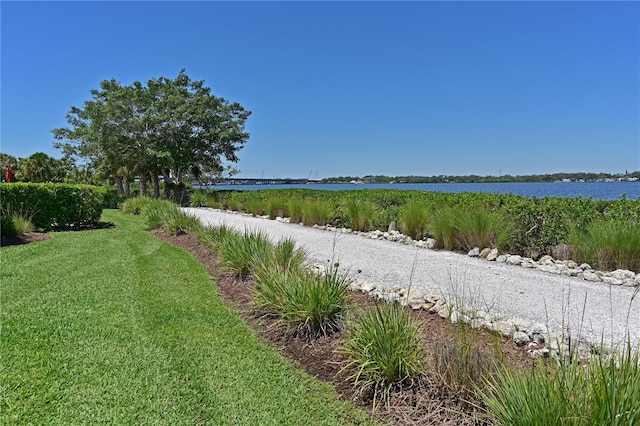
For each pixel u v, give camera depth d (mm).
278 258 5008
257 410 2555
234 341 3553
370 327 2873
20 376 2885
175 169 24531
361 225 9727
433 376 2564
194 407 2580
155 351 3322
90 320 3963
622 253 5375
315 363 3143
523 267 5906
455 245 7285
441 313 3797
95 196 12180
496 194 8594
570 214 6176
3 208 10172
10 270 5938
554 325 3611
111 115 22328
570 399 1800
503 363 2367
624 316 3826
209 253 7062
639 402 1710
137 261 6660
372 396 2660
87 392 2711
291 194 15281
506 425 1921
